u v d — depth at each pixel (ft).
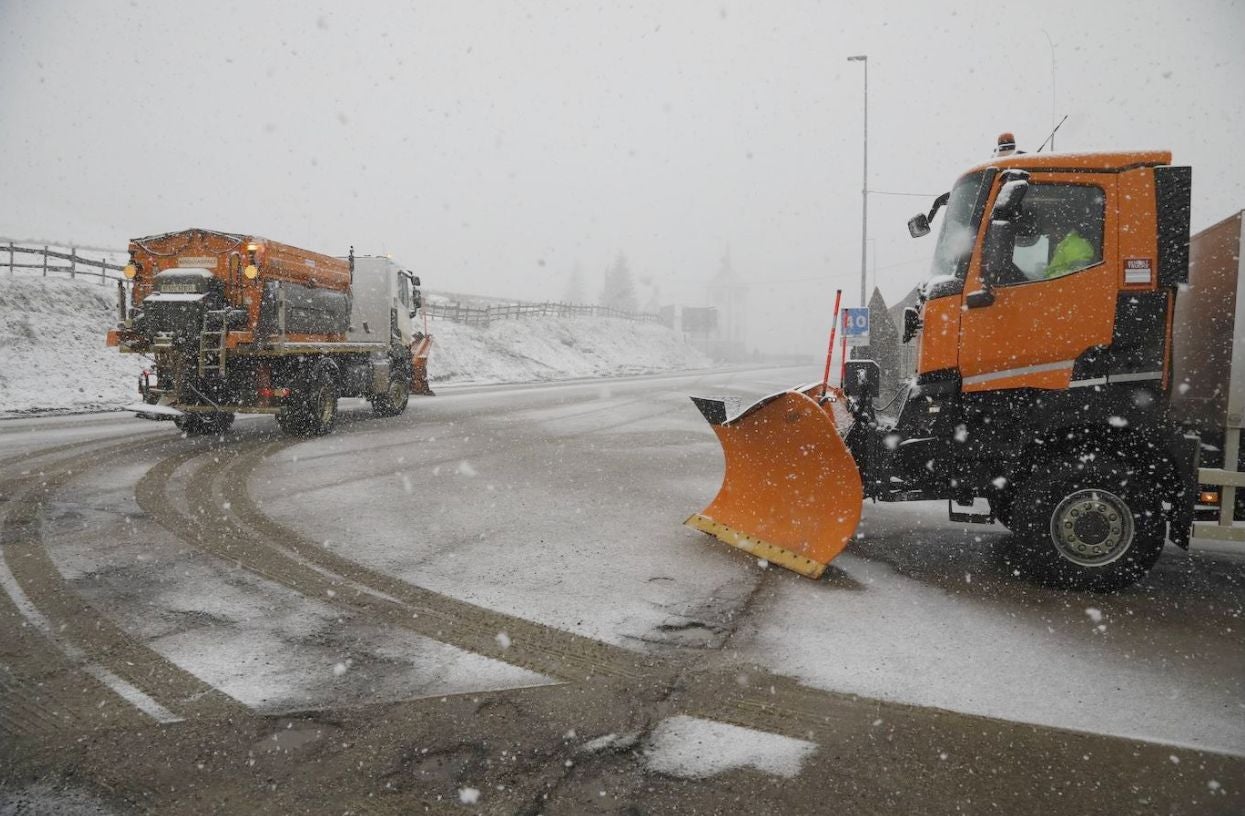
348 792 7.73
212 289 32.83
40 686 9.93
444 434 39.55
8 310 57.98
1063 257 15.40
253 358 34.06
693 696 10.15
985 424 16.02
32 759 8.19
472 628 12.44
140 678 10.22
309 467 27.96
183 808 7.39
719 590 14.82
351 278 42.45
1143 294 14.83
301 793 7.70
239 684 10.12
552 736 8.97
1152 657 11.78
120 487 22.89
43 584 13.94
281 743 8.65
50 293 63.26
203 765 8.16
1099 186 15.15
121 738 8.67
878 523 21.67
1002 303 15.66
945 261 16.89
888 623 13.14
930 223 18.80
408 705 9.66
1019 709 9.95
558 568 16.06
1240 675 11.13
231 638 11.68
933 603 14.28
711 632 12.55
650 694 10.18
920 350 16.62
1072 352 15.26
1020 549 18.56
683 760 8.50
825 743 8.96
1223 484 14.49
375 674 10.56
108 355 61.05
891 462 16.87
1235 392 14.17
